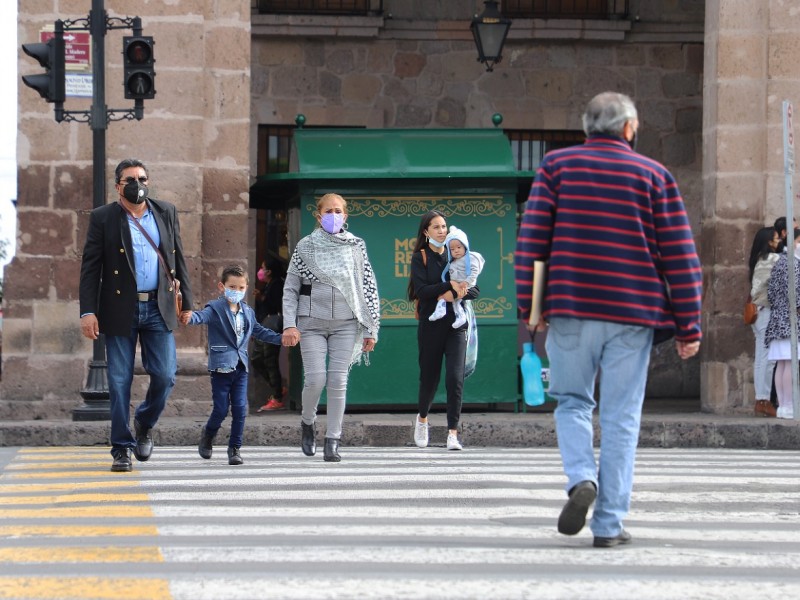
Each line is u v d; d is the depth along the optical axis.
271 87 32.31
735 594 8.87
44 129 23.95
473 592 8.80
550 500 13.60
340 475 15.93
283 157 32.53
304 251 17.73
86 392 21.61
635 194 10.53
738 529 11.78
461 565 9.78
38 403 23.77
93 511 12.73
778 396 23.33
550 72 32.72
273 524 11.86
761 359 23.91
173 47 24.14
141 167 16.12
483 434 21.19
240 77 24.45
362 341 17.98
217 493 14.12
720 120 25.16
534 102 32.66
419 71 32.56
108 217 16.12
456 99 32.62
